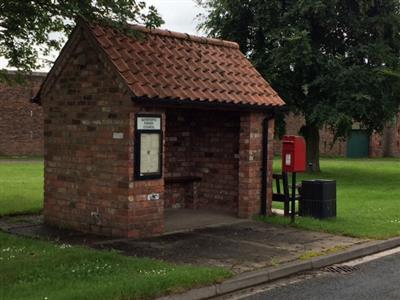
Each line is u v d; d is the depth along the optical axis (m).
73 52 9.75
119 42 9.68
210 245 8.70
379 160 37.72
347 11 22.03
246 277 6.85
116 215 9.20
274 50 21.83
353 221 10.99
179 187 12.20
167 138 11.80
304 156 10.98
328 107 21.25
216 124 11.84
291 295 6.50
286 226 10.35
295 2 21.89
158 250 8.28
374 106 21.62
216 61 11.12
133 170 9.03
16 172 20.66
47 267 6.83
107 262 7.12
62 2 9.09
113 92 9.11
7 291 5.83
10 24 10.24
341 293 6.60
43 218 10.72
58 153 10.19
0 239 8.67
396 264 8.22
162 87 9.24
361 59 22.06
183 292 6.16
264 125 11.13
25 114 31.95
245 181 10.98
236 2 23.02
